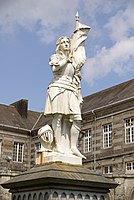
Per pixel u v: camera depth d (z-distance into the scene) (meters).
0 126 41.12
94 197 7.15
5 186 7.82
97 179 7.24
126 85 36.97
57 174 6.78
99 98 38.62
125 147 31.47
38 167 7.49
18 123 43.66
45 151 7.70
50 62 7.97
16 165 41.38
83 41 8.45
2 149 40.78
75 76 8.23
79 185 6.95
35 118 47.12
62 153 7.58
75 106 7.85
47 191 6.68
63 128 7.90
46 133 7.81
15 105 47.75
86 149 35.69
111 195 27.62
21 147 42.59
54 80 8.02
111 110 33.69
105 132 34.12
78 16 8.63
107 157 32.94
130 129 31.56
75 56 8.33
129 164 30.91
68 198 6.79
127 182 27.98
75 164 7.55
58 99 7.77
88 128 35.72
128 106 31.97
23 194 7.30
